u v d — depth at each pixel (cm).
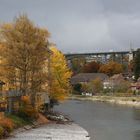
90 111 10156
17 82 6900
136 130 6334
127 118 8356
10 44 6719
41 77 6844
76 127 6362
